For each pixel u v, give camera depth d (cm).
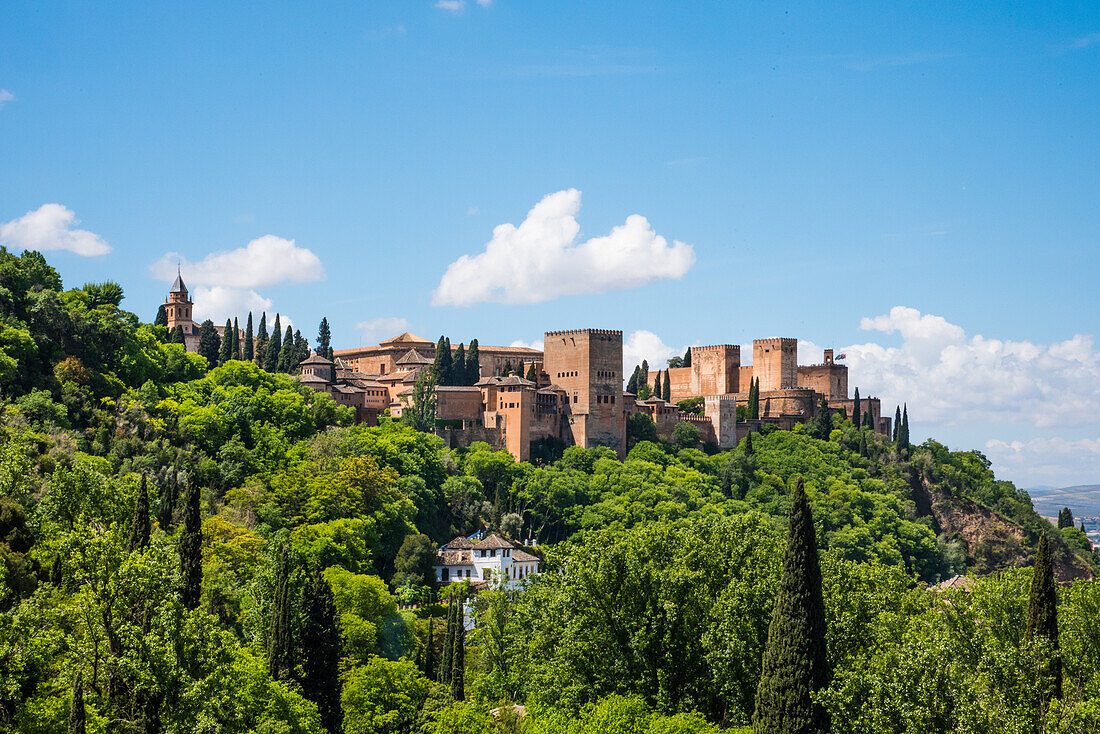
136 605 10669
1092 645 11500
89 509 14012
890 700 9869
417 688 15888
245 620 15662
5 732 9738
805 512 10331
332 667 13875
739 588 11688
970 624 11406
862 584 12475
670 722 10881
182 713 10119
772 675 10269
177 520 19062
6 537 13588
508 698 15562
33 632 10675
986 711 9350
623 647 12456
